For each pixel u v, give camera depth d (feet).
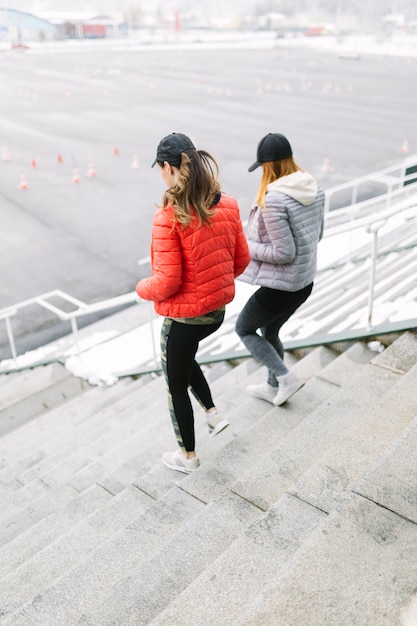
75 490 11.41
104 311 30.81
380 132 75.20
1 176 57.77
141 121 85.25
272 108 95.25
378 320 14.58
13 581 8.16
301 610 5.21
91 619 6.40
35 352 26.99
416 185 35.32
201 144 68.95
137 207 48.16
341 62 185.68
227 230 8.27
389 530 6.07
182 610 5.66
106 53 229.86
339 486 7.47
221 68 165.17
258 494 8.30
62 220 45.11
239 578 6.05
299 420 11.03
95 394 19.57
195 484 9.37
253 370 15.48
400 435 7.48
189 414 9.58
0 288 34.09
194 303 8.32
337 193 49.47
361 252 26.37
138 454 11.62
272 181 9.63
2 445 17.11
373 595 5.32
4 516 11.50
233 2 522.06
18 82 130.11
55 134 77.00
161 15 431.84
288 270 9.88
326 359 13.76
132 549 7.98
